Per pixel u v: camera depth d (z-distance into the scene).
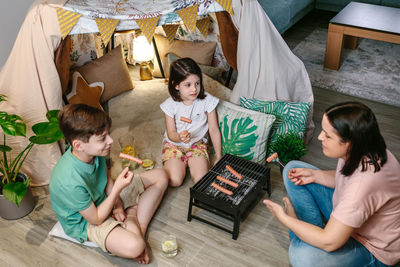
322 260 1.55
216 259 1.89
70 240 2.01
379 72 3.55
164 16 2.23
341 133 1.36
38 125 1.94
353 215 1.38
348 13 3.78
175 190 2.31
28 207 2.18
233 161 2.21
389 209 1.43
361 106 1.36
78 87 2.72
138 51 3.28
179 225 2.08
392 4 4.40
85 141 1.60
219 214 2.03
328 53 3.58
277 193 2.27
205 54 3.04
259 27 2.44
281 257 1.90
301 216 1.80
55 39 2.08
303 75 2.65
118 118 2.95
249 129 2.33
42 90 2.17
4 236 2.06
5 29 2.60
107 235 1.79
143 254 1.85
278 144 2.28
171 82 2.18
